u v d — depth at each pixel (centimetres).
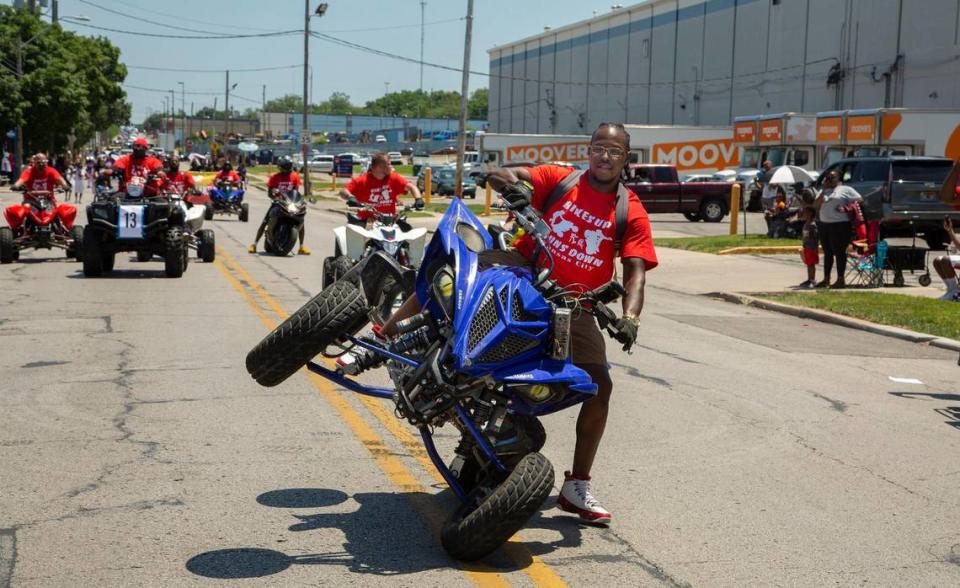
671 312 1477
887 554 526
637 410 831
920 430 805
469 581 465
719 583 479
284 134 17912
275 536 513
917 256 1750
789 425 802
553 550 513
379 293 570
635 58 7094
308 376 901
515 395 491
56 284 1554
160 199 1697
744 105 6009
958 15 4462
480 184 554
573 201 536
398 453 671
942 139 3666
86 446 665
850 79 5122
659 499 603
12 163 5809
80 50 7931
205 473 616
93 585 445
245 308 1322
